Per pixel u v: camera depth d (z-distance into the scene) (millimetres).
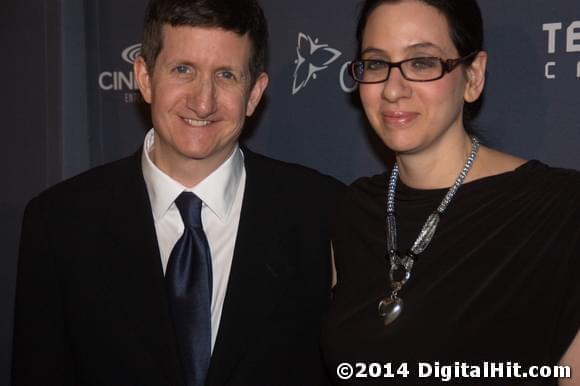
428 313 1395
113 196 1711
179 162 1658
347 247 1625
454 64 1417
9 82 2498
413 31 1406
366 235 1594
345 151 2229
